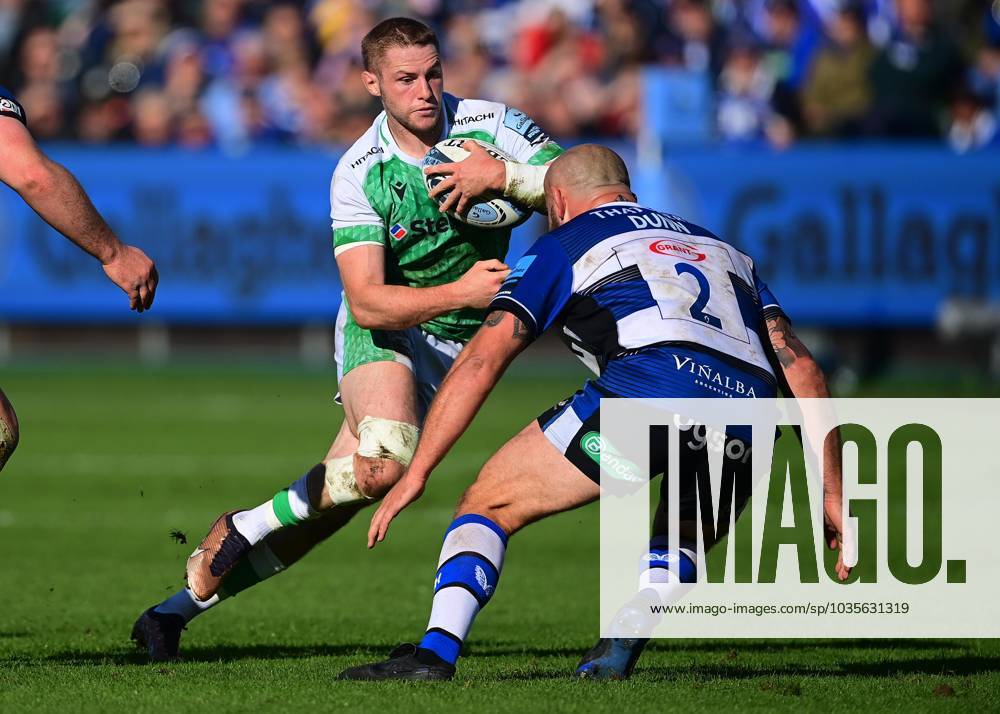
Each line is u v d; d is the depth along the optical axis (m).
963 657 19.58
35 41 75.31
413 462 15.57
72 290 63.75
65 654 19.91
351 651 20.44
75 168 63.97
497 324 15.83
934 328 60.56
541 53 73.50
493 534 16.05
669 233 16.50
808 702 15.27
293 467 41.22
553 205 17.31
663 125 61.41
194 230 63.56
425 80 19.48
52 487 38.28
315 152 62.88
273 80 73.12
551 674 17.39
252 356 66.56
